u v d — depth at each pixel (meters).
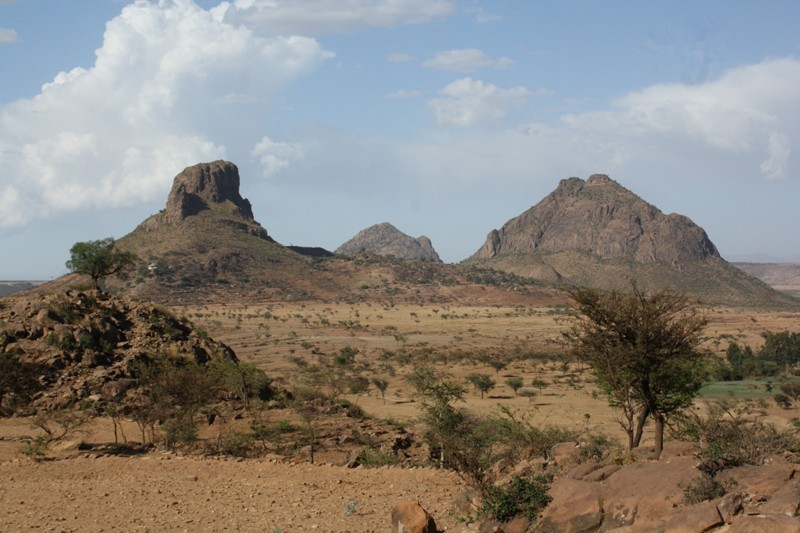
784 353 126.56
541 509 13.09
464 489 18.50
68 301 48.53
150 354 46.28
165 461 24.34
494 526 13.28
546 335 196.62
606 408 71.50
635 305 20.86
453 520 15.01
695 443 15.62
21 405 38.62
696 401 64.69
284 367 112.88
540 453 21.42
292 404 46.34
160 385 35.75
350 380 89.00
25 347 44.06
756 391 86.62
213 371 38.00
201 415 41.22
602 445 18.78
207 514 16.31
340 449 34.38
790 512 10.05
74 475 21.80
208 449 33.09
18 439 33.28
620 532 10.96
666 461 12.80
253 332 191.12
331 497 18.03
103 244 59.19
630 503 11.94
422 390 38.25
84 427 37.16
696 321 20.72
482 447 23.56
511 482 14.21
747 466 12.10
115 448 32.34
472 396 86.31
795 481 10.81
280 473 21.81
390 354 141.50
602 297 21.52
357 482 20.09
